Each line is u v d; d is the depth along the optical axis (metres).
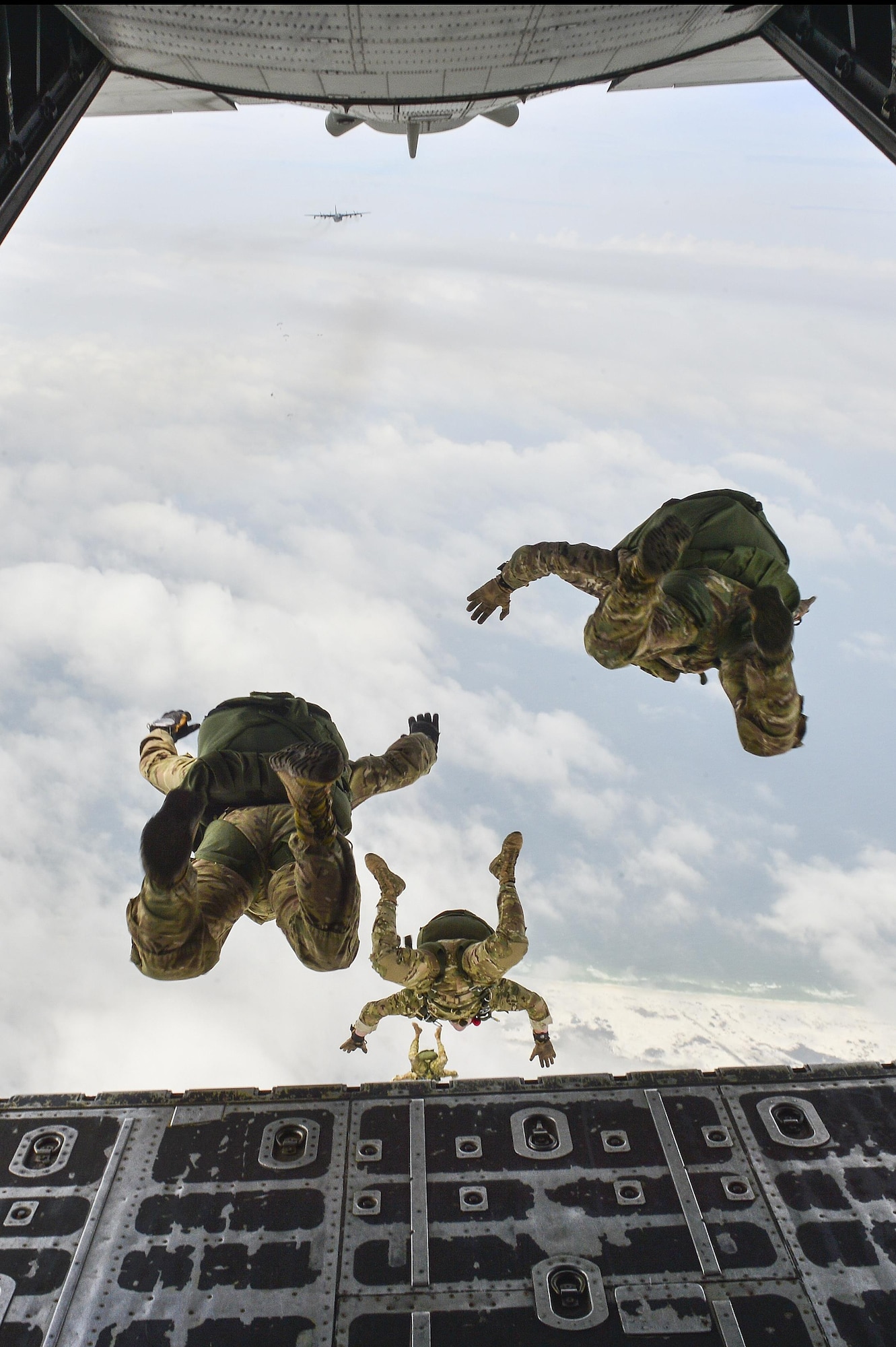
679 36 5.89
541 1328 6.15
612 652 5.24
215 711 6.42
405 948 7.61
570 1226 6.75
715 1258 6.53
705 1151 7.27
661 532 4.43
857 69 5.39
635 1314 6.20
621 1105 7.66
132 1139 7.41
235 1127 7.50
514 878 7.78
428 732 7.27
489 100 6.35
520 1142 7.36
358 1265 6.51
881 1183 6.97
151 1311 6.24
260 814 5.48
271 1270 6.48
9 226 5.25
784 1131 7.40
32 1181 7.07
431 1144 7.35
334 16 5.03
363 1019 8.20
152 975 4.56
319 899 4.46
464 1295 6.32
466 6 4.96
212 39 5.41
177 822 4.00
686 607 5.13
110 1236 6.70
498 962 7.42
